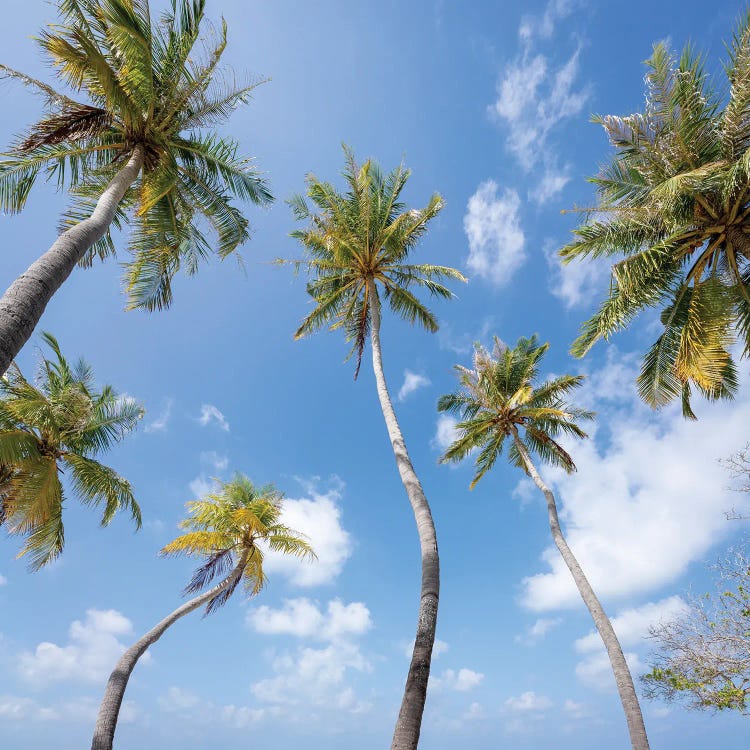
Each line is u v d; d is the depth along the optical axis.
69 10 9.82
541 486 19.52
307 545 22.89
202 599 20.02
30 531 15.15
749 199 12.00
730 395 14.45
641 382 14.51
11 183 10.32
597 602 15.28
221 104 11.88
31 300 6.61
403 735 7.00
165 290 12.82
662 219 12.77
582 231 13.71
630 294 13.49
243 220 13.12
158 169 11.19
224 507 23.66
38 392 16.22
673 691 12.46
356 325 18.50
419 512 10.52
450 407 23.75
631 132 12.15
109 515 17.47
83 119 10.47
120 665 15.89
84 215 11.19
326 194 16.19
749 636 11.78
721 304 12.90
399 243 16.23
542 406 22.27
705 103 11.62
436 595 9.06
